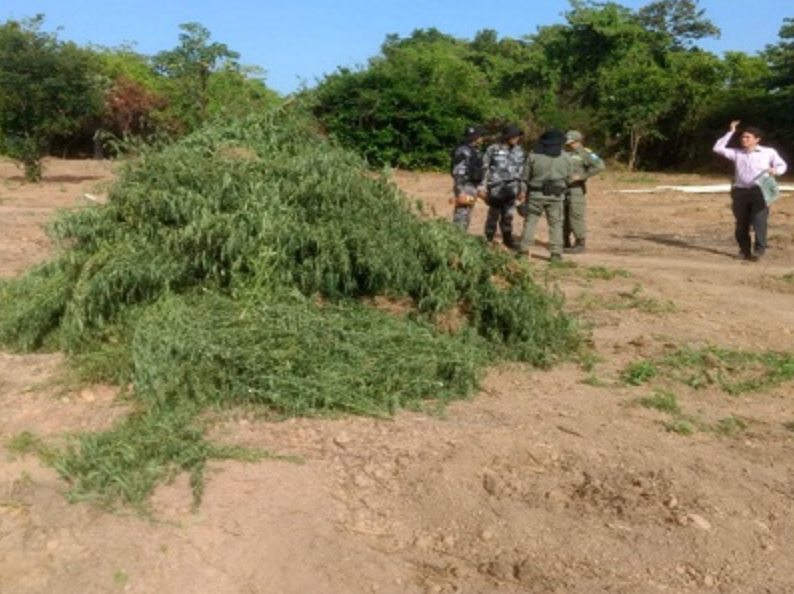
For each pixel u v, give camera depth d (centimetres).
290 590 431
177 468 507
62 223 690
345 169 727
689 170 3550
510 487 511
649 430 591
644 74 3603
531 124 3625
